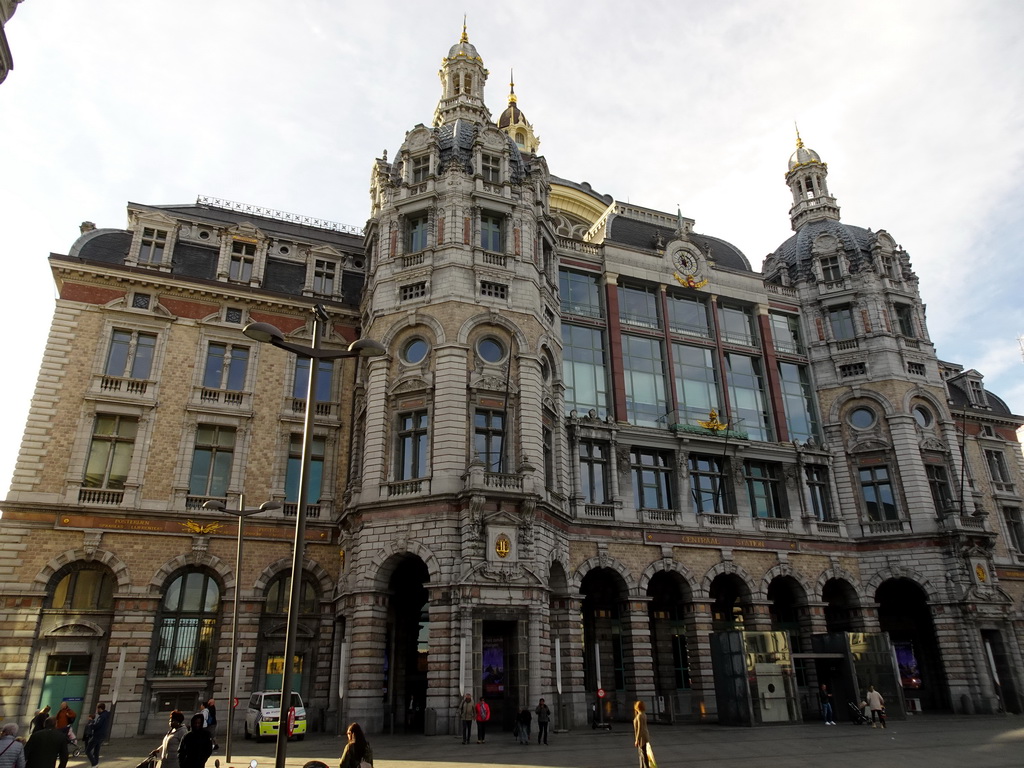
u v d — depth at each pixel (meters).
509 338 37.31
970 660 42.09
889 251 52.91
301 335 41.34
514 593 31.64
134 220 40.53
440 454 33.62
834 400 49.56
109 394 36.34
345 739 29.53
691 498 43.59
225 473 37.72
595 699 37.19
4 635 31.61
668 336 47.19
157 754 18.94
